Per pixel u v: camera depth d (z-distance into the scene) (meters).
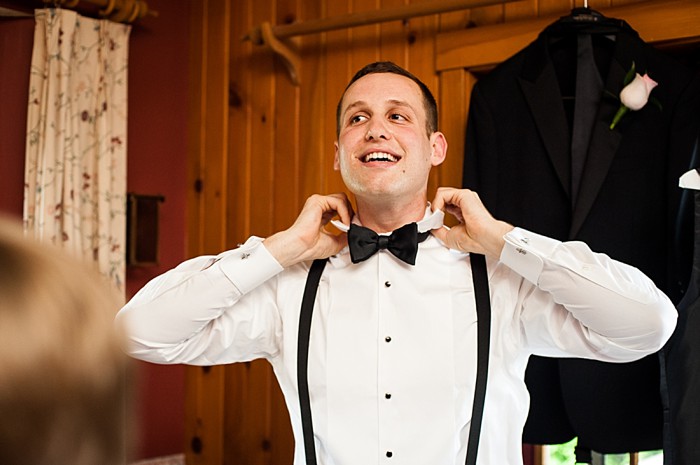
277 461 3.02
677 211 2.18
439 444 1.64
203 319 1.74
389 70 1.87
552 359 2.34
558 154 2.34
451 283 1.73
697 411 1.96
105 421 0.40
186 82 3.36
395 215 1.80
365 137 1.74
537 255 1.62
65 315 0.39
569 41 2.47
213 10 3.30
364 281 1.76
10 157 2.80
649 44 2.38
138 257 3.01
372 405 1.67
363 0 2.93
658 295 1.62
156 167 3.24
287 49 2.98
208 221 3.27
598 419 2.23
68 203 2.76
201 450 3.22
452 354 1.67
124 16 2.97
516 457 1.71
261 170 3.15
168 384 3.23
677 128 2.21
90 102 2.88
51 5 2.84
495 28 2.59
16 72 2.82
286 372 1.78
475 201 1.74
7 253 0.40
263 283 1.84
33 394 0.38
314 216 1.78
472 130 2.49
